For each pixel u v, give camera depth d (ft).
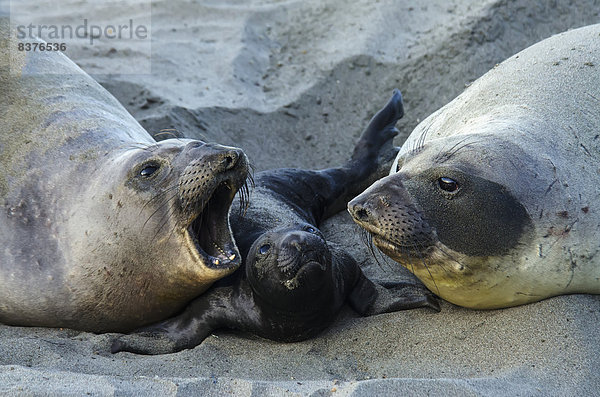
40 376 26.12
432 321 31.60
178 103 50.49
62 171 33.81
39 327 33.37
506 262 29.40
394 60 53.26
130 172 31.86
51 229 32.76
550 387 25.96
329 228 42.01
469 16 53.62
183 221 30.81
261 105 52.06
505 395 25.36
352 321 33.27
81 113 36.81
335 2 60.34
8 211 33.42
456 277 30.12
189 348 32.12
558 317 29.09
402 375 28.37
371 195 30.01
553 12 53.47
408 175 30.19
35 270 32.55
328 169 43.39
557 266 29.40
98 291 32.24
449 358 28.86
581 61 34.27
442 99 49.88
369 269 37.29
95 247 32.01
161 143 33.17
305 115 51.60
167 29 61.21
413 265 30.53
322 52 56.03
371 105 51.37
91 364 29.09
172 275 31.68
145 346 31.48
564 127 31.45
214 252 31.78
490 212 29.09
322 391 25.86
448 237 29.37
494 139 30.45
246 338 32.94
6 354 29.25
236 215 37.60
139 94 51.78
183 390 25.89
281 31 59.72
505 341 28.86
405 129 49.14
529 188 29.45
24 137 35.47
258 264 31.83
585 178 30.30
